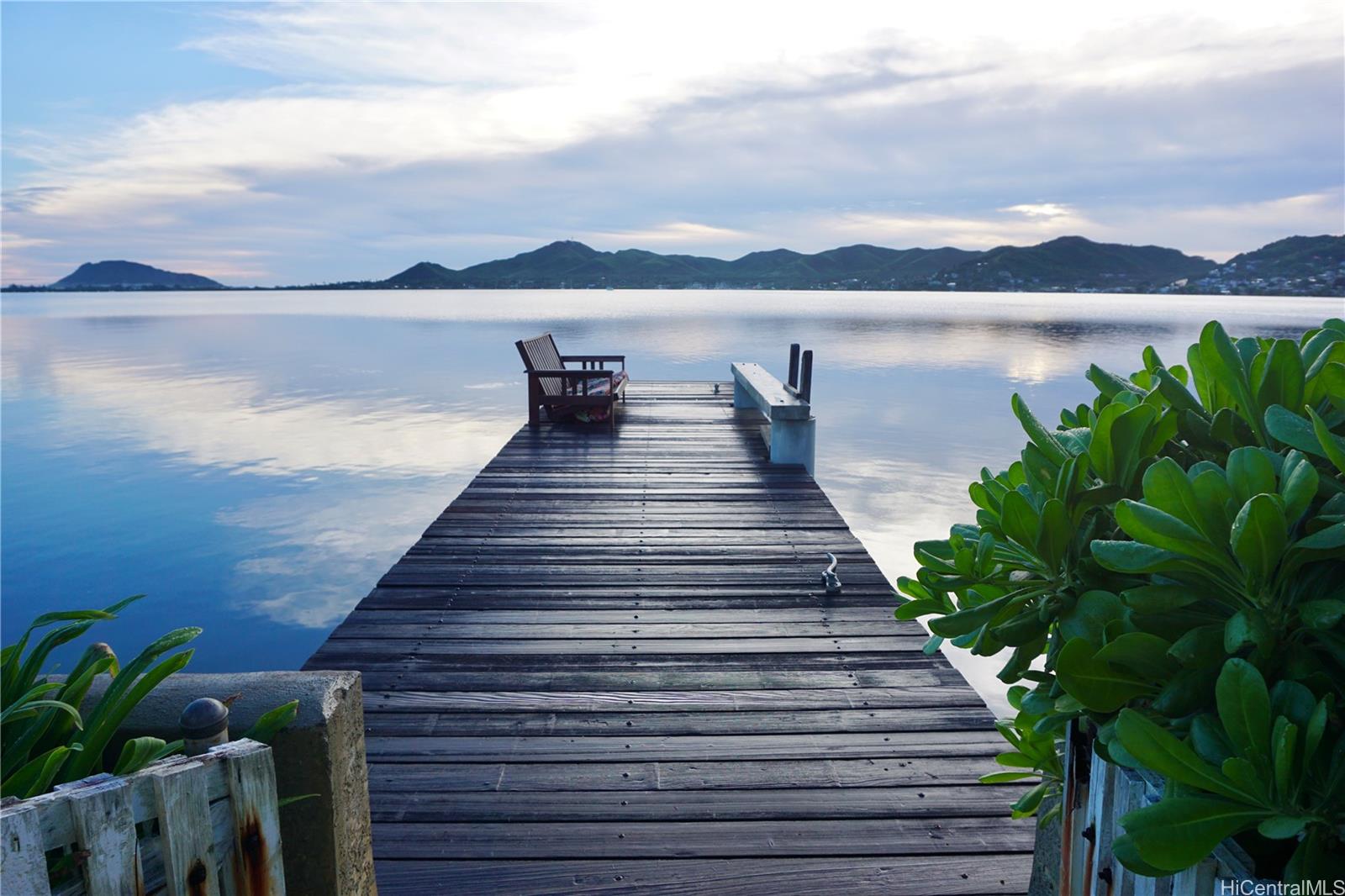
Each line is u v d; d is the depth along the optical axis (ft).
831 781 9.21
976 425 58.23
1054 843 4.99
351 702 5.47
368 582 28.73
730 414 36.22
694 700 11.11
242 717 4.99
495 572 16.34
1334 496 3.05
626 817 8.54
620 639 13.15
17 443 52.21
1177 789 2.93
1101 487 3.81
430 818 8.52
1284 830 2.38
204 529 34.63
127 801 3.77
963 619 3.93
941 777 9.27
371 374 92.12
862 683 11.62
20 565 30.68
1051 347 124.47
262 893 4.50
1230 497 2.91
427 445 50.55
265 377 89.76
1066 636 3.67
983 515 4.56
